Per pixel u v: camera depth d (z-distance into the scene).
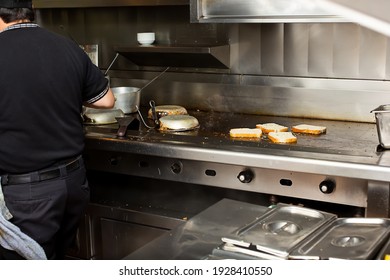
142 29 3.79
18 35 2.24
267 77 3.44
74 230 2.69
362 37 3.09
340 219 1.57
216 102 3.61
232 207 1.82
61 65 2.29
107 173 3.53
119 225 3.06
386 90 3.10
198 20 3.04
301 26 3.25
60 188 2.38
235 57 3.51
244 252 1.39
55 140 2.34
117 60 3.95
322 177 2.48
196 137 2.86
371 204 2.35
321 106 3.28
